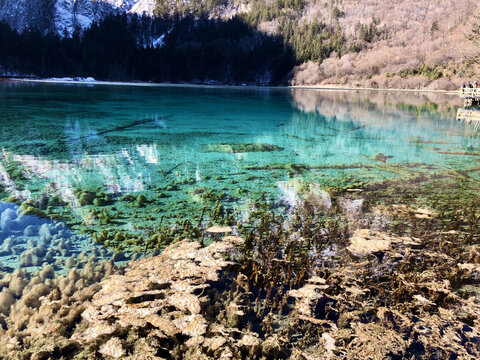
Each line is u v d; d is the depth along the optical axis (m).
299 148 11.73
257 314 3.68
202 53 94.12
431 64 65.00
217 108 24.22
